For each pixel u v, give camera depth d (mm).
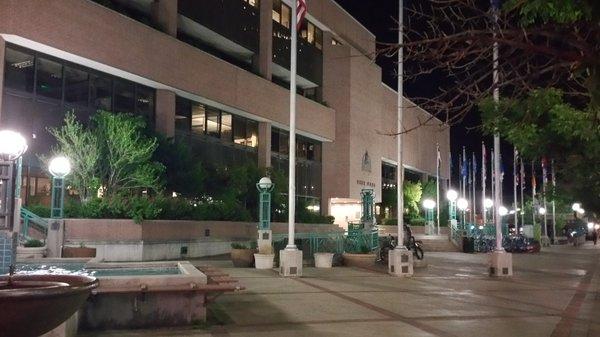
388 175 69688
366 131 58375
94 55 29234
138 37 31969
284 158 49000
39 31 26438
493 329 11414
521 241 47031
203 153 39406
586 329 11781
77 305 4430
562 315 13523
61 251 18375
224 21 41750
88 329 10562
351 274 21953
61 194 20000
